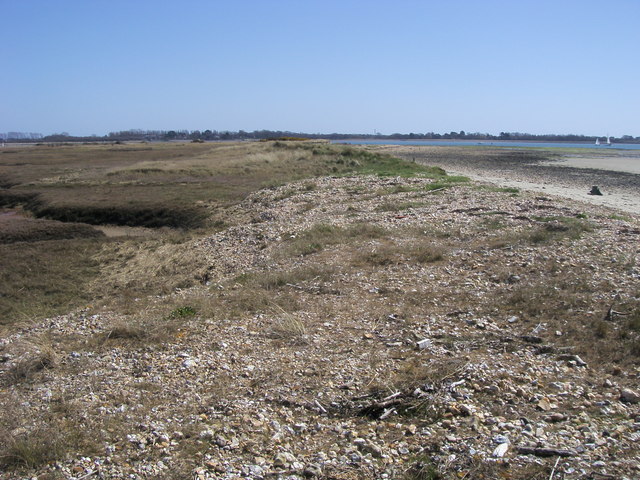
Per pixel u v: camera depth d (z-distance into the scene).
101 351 7.93
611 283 9.11
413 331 7.81
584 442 4.85
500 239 12.83
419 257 11.92
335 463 4.79
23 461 4.93
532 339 7.30
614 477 4.27
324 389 6.20
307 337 7.82
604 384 6.00
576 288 9.05
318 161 40.66
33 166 47.81
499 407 5.58
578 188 36.31
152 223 24.64
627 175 47.56
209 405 5.98
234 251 16.69
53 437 5.26
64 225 22.42
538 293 8.95
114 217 25.52
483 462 4.59
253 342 7.80
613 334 7.22
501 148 115.50
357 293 9.89
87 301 14.23
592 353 6.80
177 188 31.00
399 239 13.98
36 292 15.03
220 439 5.20
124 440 5.27
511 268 10.55
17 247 19.42
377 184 24.64
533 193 20.50
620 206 26.61
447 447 4.87
